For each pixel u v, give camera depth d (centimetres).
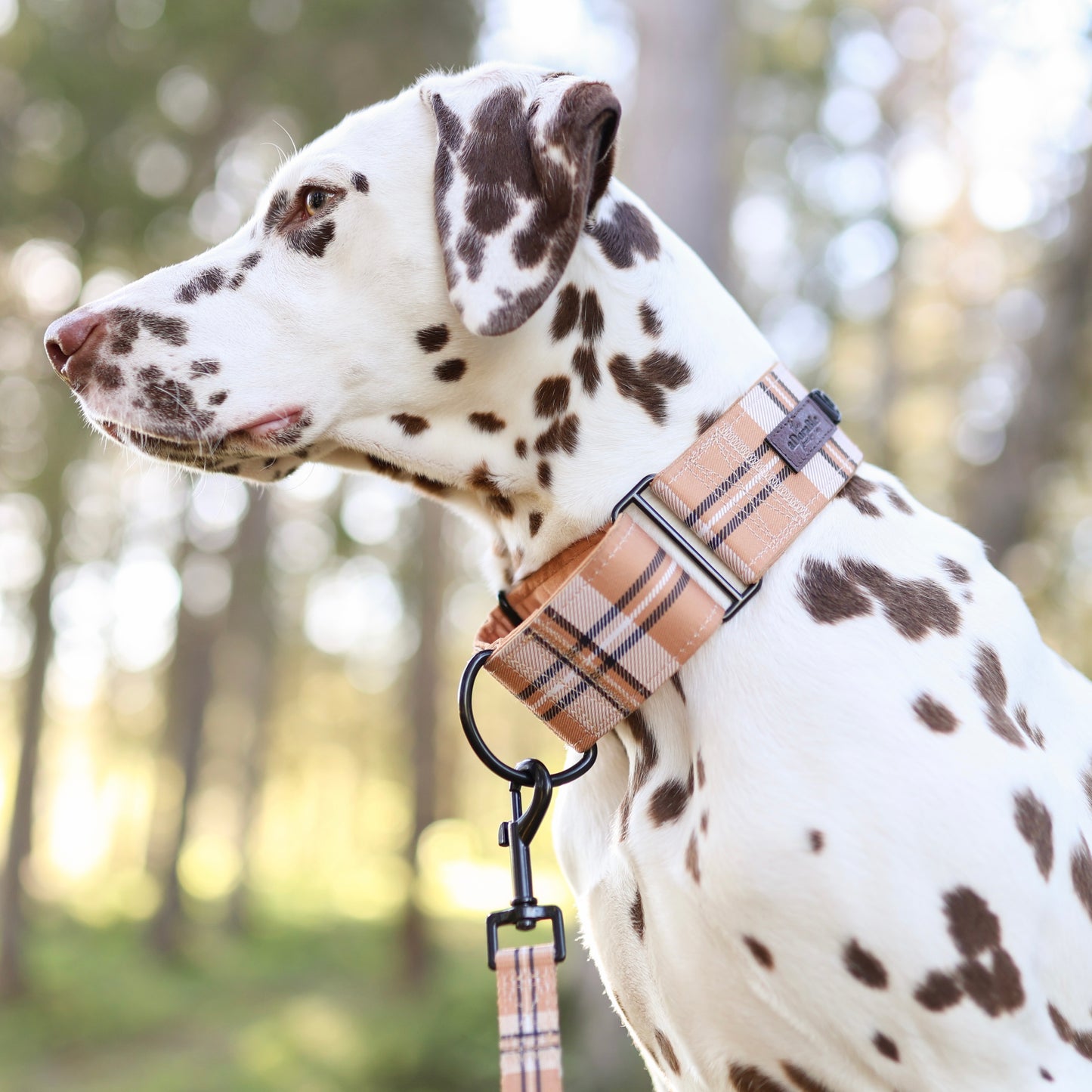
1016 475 959
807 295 1745
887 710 165
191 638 2153
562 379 186
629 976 187
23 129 1447
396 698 3075
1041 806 165
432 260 184
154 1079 1293
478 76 184
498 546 206
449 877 3356
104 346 194
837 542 182
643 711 183
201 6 1415
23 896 1759
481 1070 1119
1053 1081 159
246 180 1570
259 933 2533
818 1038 164
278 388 189
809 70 1633
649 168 766
